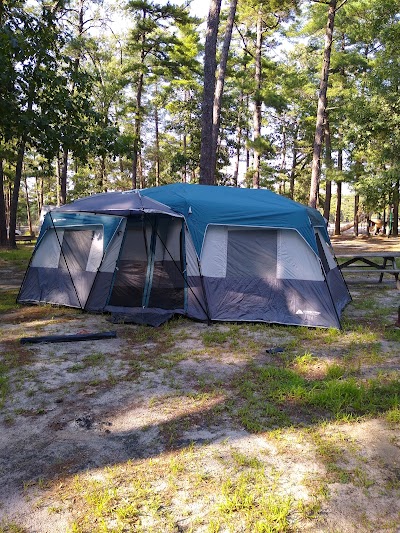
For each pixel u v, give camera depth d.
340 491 2.75
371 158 20.89
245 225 7.02
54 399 4.13
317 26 21.53
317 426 3.61
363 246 21.09
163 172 42.50
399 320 6.76
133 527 2.45
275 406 3.98
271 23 23.41
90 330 6.44
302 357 5.22
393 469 3.00
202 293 7.08
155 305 7.31
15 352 5.48
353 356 5.36
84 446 3.30
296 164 38.56
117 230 7.60
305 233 6.87
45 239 8.30
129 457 3.15
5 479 2.90
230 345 5.84
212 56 11.72
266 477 2.90
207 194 7.84
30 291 8.26
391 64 18.78
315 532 2.40
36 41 8.38
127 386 4.45
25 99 8.61
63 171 23.06
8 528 2.44
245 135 34.03
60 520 2.51
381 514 2.54
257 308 6.95
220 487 2.79
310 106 26.98
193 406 3.98
